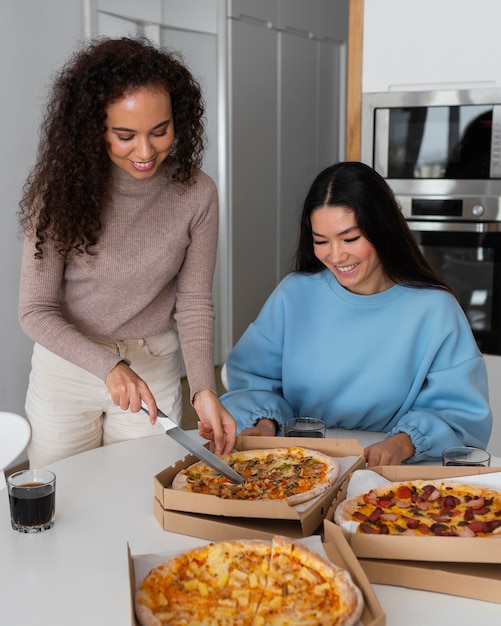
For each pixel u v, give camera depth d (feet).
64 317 6.57
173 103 5.91
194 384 6.18
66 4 12.87
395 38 10.27
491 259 10.31
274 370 6.79
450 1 9.96
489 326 10.44
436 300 6.23
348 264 5.98
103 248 6.20
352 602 3.51
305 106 18.79
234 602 3.64
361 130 10.57
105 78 5.39
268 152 17.47
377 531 4.18
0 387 12.12
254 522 4.55
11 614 3.86
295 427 5.54
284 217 18.37
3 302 12.06
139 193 6.13
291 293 6.58
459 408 6.16
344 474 4.85
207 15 15.76
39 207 5.99
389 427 6.48
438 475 4.83
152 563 3.94
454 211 10.36
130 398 5.40
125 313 6.53
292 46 17.95
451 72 10.12
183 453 5.77
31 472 4.80
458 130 10.18
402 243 6.18
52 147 5.84
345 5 20.03
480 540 3.95
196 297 6.55
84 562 4.31
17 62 11.97
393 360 6.29
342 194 5.81
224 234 16.42
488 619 3.80
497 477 4.76
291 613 3.52
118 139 5.55
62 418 6.81
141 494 5.11
